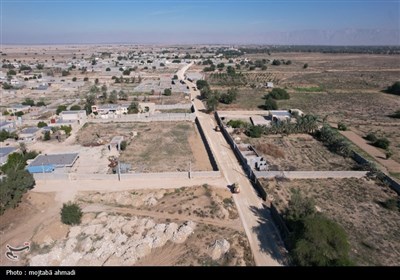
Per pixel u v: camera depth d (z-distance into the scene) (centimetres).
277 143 7950
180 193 5450
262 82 17362
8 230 4519
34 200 5166
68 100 13050
